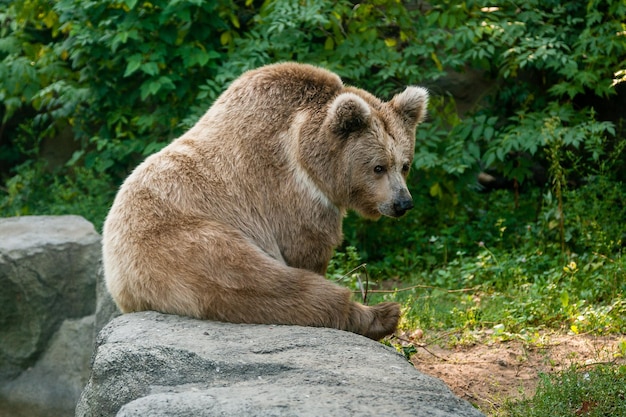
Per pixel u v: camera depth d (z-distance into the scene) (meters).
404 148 8.15
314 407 5.23
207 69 14.09
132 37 13.26
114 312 10.09
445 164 13.21
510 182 16.31
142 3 13.87
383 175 7.97
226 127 7.98
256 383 5.93
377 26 14.30
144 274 7.49
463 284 11.91
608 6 14.94
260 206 7.83
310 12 12.83
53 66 15.23
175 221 7.57
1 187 18.17
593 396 7.20
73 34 13.77
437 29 13.86
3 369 11.85
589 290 10.84
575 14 15.00
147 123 13.93
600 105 15.81
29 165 17.62
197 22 13.66
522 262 12.09
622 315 10.02
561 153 13.26
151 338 6.75
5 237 12.20
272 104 7.96
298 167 7.83
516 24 13.78
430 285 12.12
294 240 7.89
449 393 5.81
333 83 8.14
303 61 13.41
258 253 7.48
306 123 7.85
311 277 7.54
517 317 10.15
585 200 13.33
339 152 7.83
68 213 15.07
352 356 6.43
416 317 10.31
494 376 8.50
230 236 7.50
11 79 15.40
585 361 8.66
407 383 5.89
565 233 12.58
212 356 6.30
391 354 6.65
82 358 11.80
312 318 7.41
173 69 13.89
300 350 6.55
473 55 13.47
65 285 11.97
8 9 16.05
